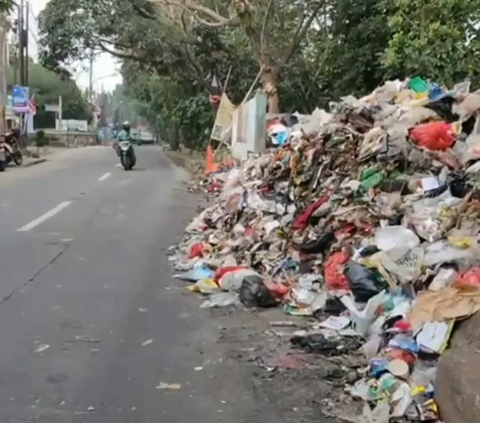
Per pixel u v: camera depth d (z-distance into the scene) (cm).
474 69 1602
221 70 3095
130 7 2928
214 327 616
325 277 699
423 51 1609
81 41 3006
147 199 1614
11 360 523
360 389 457
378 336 526
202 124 3503
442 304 481
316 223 824
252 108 1727
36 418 423
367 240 678
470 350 429
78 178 2216
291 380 488
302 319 641
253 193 1052
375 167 805
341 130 963
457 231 635
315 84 2716
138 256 927
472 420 364
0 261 880
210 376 496
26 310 660
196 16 2561
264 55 2375
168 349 554
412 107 930
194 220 1173
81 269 841
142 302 696
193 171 2581
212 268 808
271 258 814
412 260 599
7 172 2500
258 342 574
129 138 2711
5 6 1362
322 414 432
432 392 430
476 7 1512
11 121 4416
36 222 1209
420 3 1552
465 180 742
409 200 749
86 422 418
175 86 3828
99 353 542
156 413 432
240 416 429
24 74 4028
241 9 2283
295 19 2523
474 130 855
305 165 983
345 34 2347
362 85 2352
